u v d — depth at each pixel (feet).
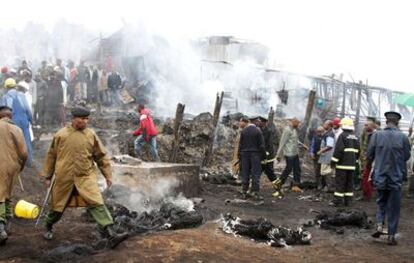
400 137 25.02
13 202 28.02
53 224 22.39
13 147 22.36
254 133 36.73
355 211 29.71
